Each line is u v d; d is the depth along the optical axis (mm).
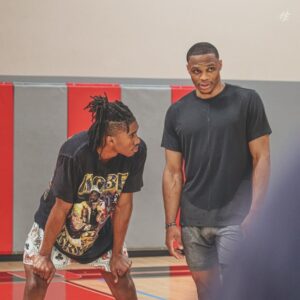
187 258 3697
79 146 3137
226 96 3613
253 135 3580
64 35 9086
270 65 9688
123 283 3561
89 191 3238
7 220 8438
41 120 8594
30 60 8984
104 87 8773
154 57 9367
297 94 9742
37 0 9000
